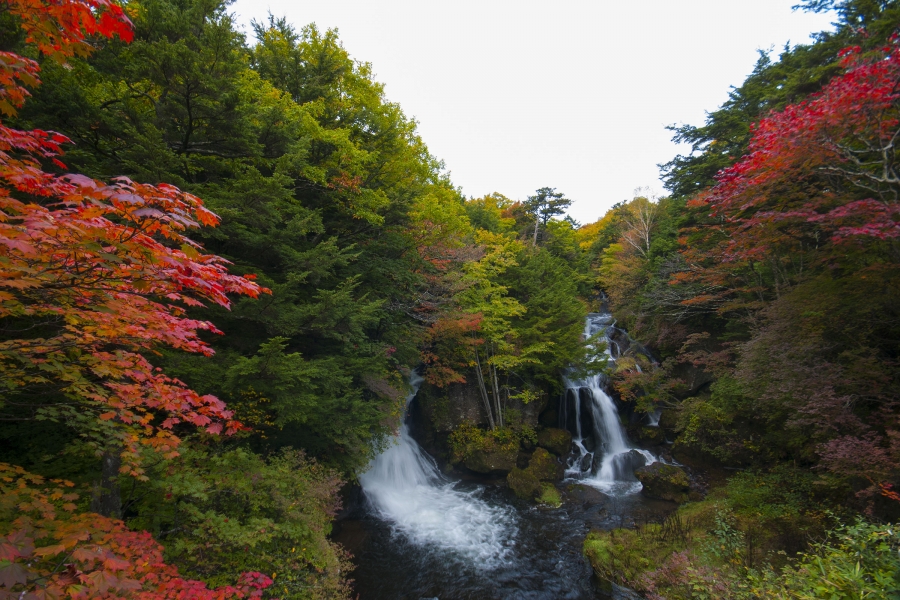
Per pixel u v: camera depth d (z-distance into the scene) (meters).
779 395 8.47
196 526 5.64
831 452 7.29
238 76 8.22
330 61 11.66
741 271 15.09
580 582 8.67
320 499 7.18
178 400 3.89
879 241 7.98
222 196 6.62
